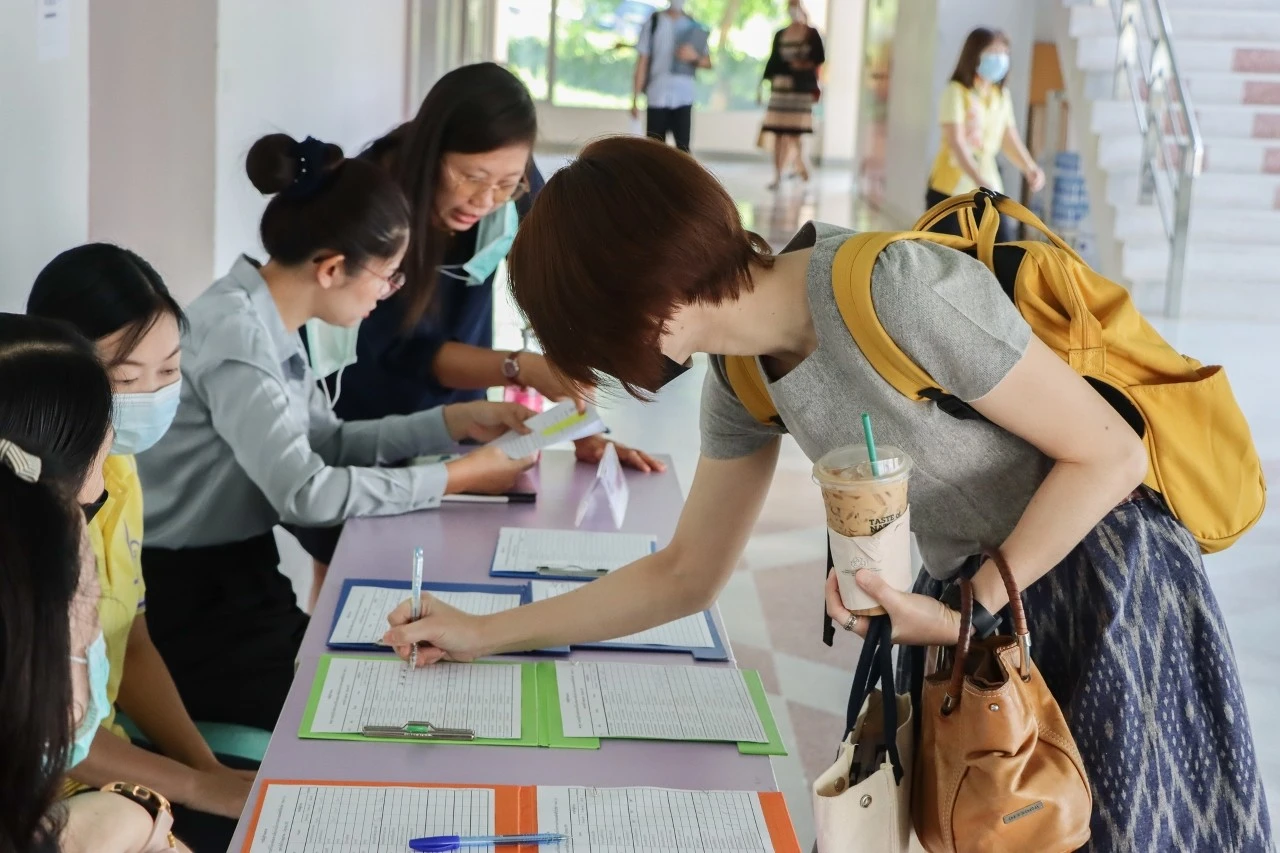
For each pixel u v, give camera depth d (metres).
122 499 1.96
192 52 3.66
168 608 2.45
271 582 2.58
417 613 1.85
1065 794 1.41
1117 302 1.56
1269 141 8.45
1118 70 8.30
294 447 2.41
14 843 1.08
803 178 14.42
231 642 2.41
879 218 12.37
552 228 1.41
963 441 1.51
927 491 1.56
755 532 4.52
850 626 1.45
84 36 2.66
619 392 1.49
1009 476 1.54
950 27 10.36
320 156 2.42
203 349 2.41
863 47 14.44
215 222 3.76
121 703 2.06
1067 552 1.48
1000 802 1.40
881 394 1.47
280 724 1.65
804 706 3.35
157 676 2.08
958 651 1.41
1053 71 10.69
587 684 1.80
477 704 1.73
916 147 11.26
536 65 16.30
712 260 1.40
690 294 1.41
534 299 1.43
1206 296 7.75
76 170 2.65
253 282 2.47
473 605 2.04
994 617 1.47
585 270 1.38
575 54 16.27
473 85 2.78
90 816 1.36
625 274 1.37
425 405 3.13
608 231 1.37
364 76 6.91
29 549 1.04
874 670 1.52
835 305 1.45
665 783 1.57
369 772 1.56
